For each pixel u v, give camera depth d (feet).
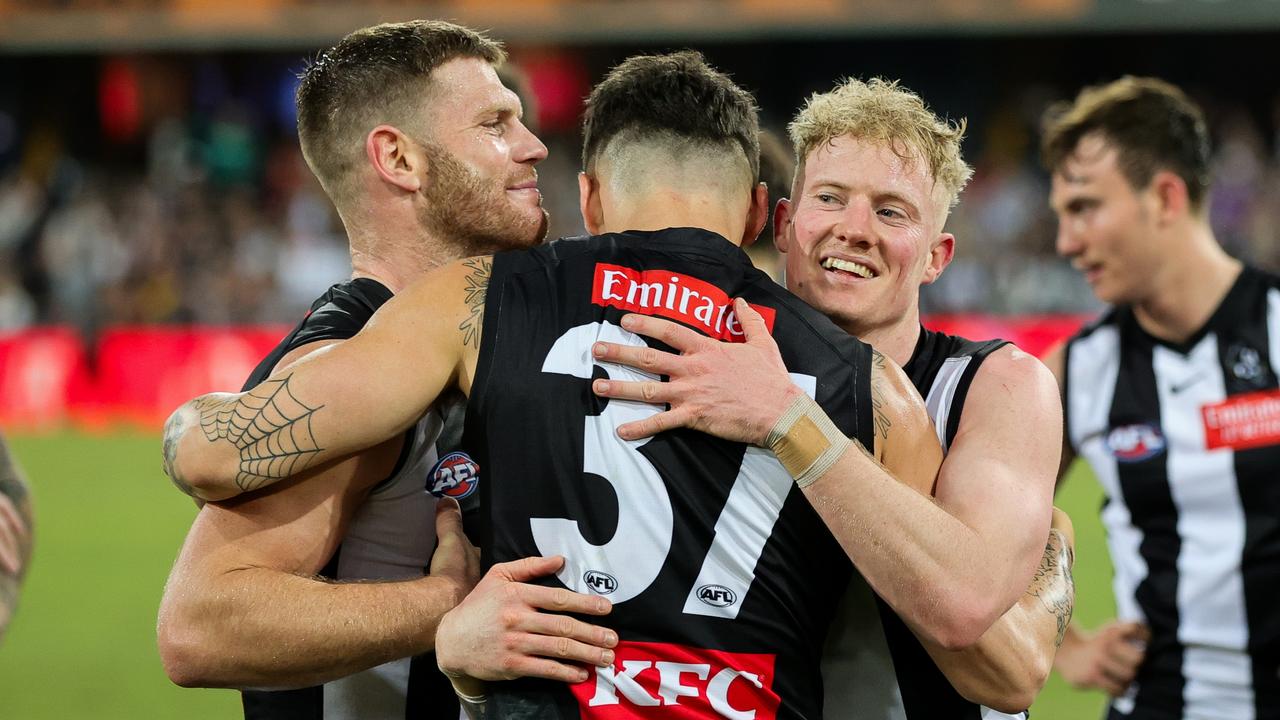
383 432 10.65
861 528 10.09
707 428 10.30
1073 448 19.39
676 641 10.28
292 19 95.55
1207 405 18.04
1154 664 18.29
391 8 95.09
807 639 10.66
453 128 12.71
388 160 12.73
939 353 12.40
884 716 11.49
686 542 10.31
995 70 101.24
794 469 10.22
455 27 13.17
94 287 85.71
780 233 12.94
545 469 10.45
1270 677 17.52
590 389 10.49
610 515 10.35
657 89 11.41
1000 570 10.33
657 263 10.94
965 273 83.05
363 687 12.10
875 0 93.45
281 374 10.79
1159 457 18.29
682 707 10.23
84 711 30.17
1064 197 18.53
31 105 102.06
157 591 41.45
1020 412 11.45
